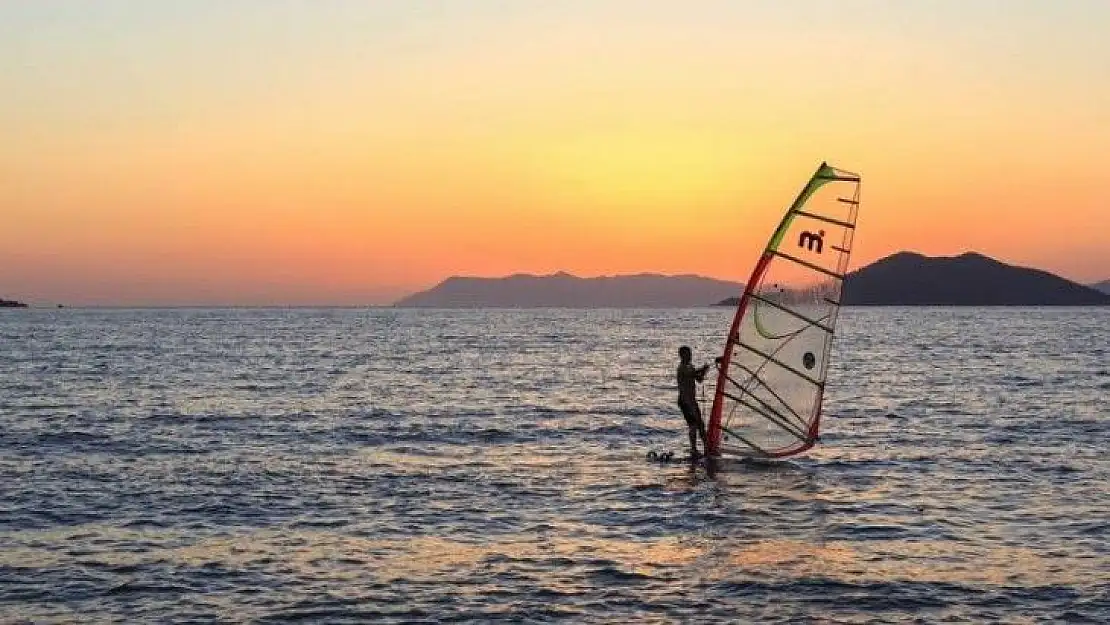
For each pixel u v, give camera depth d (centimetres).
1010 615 1205
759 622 1188
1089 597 1268
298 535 1611
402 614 1219
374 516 1748
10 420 3158
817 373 2230
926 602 1255
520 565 1429
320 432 2877
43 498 1902
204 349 8144
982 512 1755
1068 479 2064
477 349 8381
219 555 1487
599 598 1277
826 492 1944
